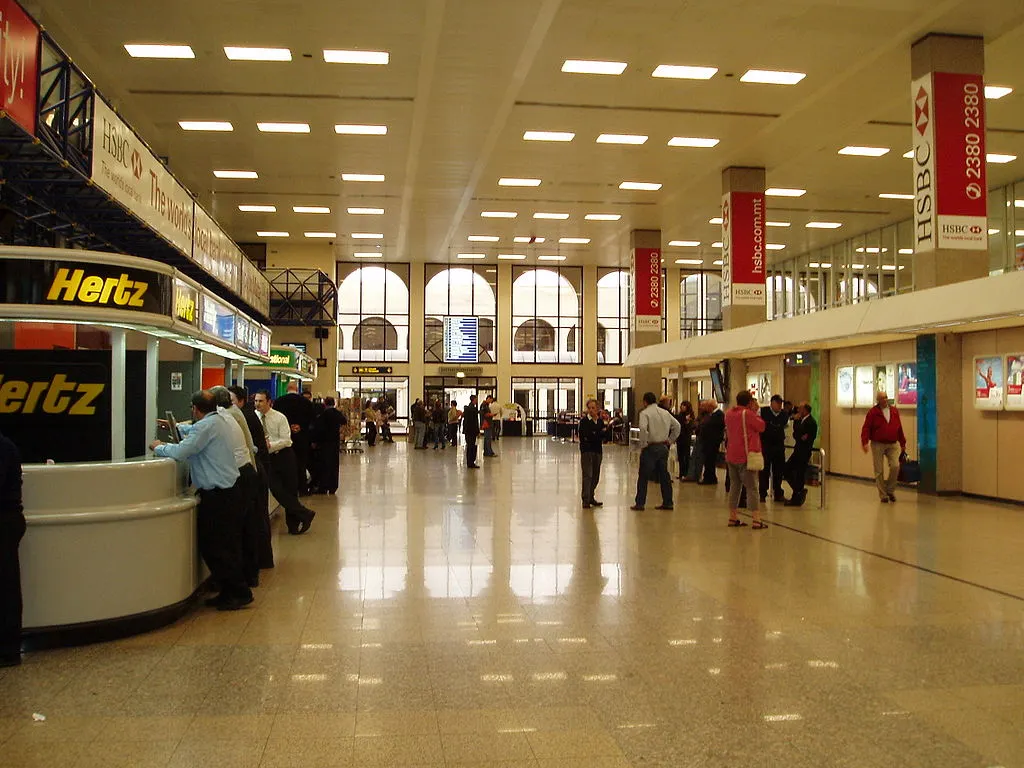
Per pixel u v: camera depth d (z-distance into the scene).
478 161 20.31
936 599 6.36
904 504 12.50
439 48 13.43
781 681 4.45
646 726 3.82
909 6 11.85
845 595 6.48
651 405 11.68
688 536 9.36
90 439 5.79
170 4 11.91
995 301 10.63
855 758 3.48
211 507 5.94
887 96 15.53
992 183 22.69
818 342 15.95
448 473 17.95
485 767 3.39
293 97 15.79
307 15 12.28
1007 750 3.56
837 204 24.98
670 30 12.69
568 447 29.44
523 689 4.32
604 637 5.30
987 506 12.23
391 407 35.91
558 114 16.69
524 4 11.85
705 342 21.03
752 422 9.95
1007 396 12.41
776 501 12.73
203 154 19.81
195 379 8.00
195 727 3.78
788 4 11.80
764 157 19.80
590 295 39.81
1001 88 15.12
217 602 6.02
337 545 8.72
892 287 28.02
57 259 5.18
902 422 15.15
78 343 6.63
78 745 3.57
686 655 4.92
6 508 4.66
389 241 32.38
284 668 4.63
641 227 28.95
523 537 9.27
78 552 5.04
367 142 18.77
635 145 18.83
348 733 3.72
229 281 18.17
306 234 30.78
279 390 19.23
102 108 9.38
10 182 9.31
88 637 5.07
